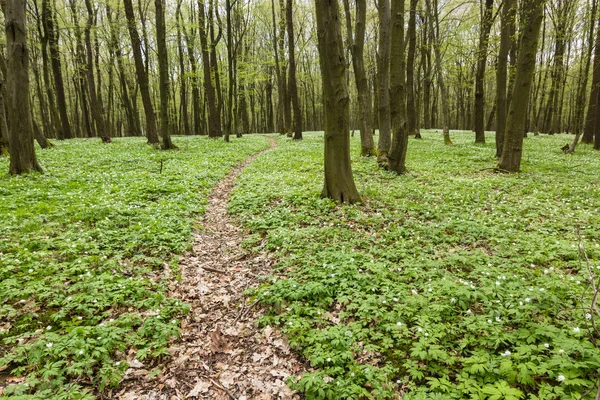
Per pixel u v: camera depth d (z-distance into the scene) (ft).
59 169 44.52
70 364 12.73
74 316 15.57
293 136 107.14
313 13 137.39
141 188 36.11
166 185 38.01
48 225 24.61
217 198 37.40
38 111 170.30
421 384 11.90
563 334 12.39
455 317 14.66
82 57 109.50
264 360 13.91
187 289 19.11
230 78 89.04
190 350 14.53
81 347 13.12
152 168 48.62
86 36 88.94
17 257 19.75
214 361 14.01
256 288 18.70
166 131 68.54
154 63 150.61
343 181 31.19
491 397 10.16
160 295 17.38
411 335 13.99
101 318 15.42
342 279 17.90
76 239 22.67
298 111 98.43
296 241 23.52
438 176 42.78
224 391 12.50
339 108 29.78
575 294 15.03
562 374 10.75
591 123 76.23
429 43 89.92
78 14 100.68
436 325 13.97
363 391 11.44
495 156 56.85
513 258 19.30
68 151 62.34
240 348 14.71
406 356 13.19
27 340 13.87
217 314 17.10
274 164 55.88
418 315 14.79
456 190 35.06
